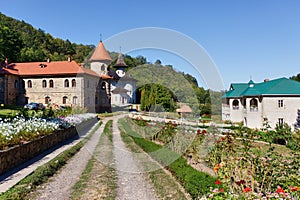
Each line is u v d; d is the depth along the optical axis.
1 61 46.44
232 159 6.58
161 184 6.20
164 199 5.38
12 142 7.99
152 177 6.77
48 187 6.19
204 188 4.92
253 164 5.66
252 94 28.86
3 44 52.00
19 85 41.06
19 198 5.21
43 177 6.75
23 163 8.18
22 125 10.03
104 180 6.71
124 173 7.29
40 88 40.50
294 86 28.00
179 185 6.11
